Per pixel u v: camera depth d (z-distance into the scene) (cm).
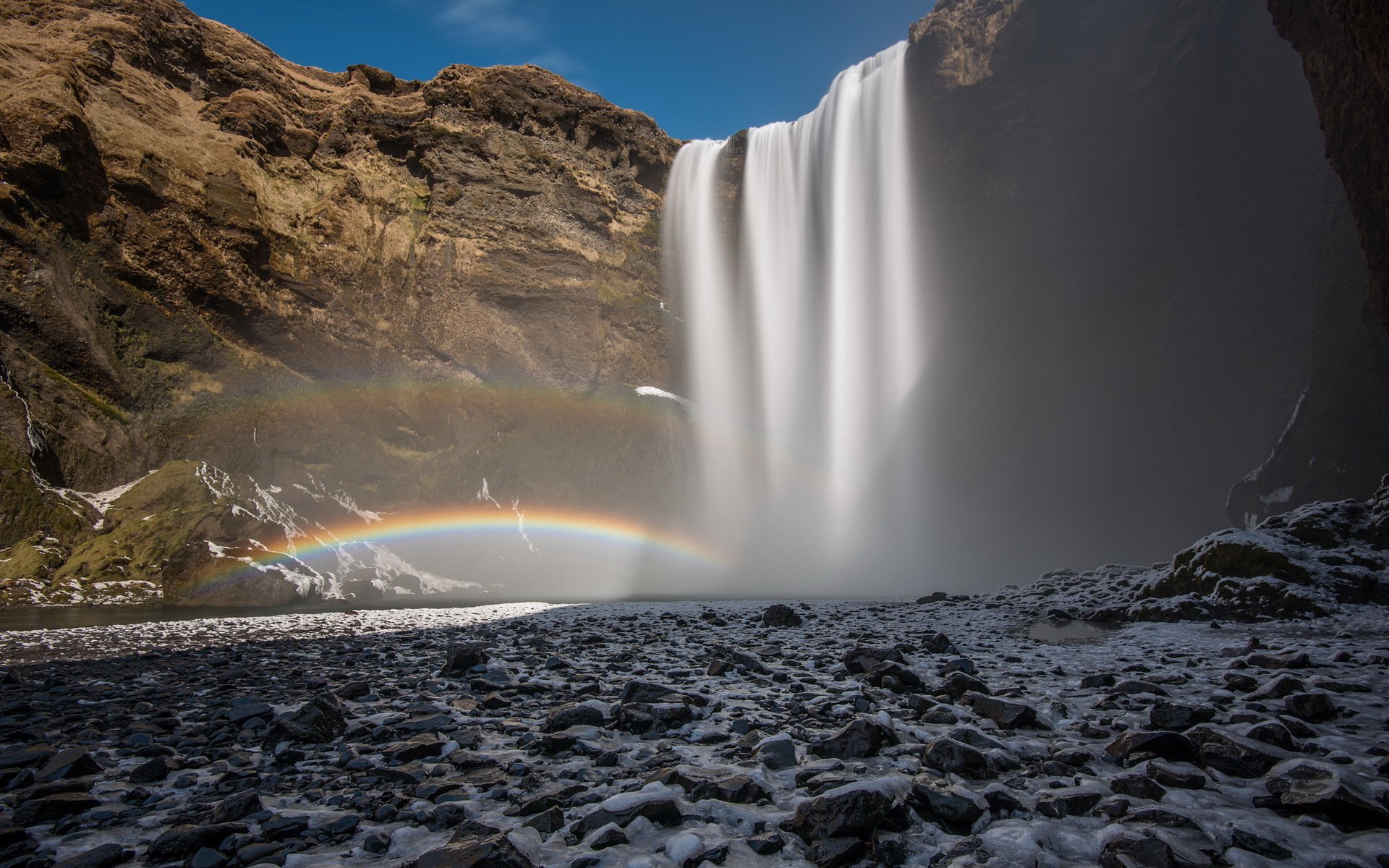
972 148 3697
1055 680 597
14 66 2827
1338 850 248
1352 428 2616
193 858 263
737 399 4556
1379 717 432
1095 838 268
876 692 527
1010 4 3509
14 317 2522
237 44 3638
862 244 4194
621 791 326
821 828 265
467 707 507
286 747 415
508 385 3719
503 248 3866
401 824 301
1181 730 415
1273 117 3045
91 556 2189
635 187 4572
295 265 3341
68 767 367
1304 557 1116
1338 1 1266
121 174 2895
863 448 4375
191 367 2917
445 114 3981
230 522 2372
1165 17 3028
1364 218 1684
